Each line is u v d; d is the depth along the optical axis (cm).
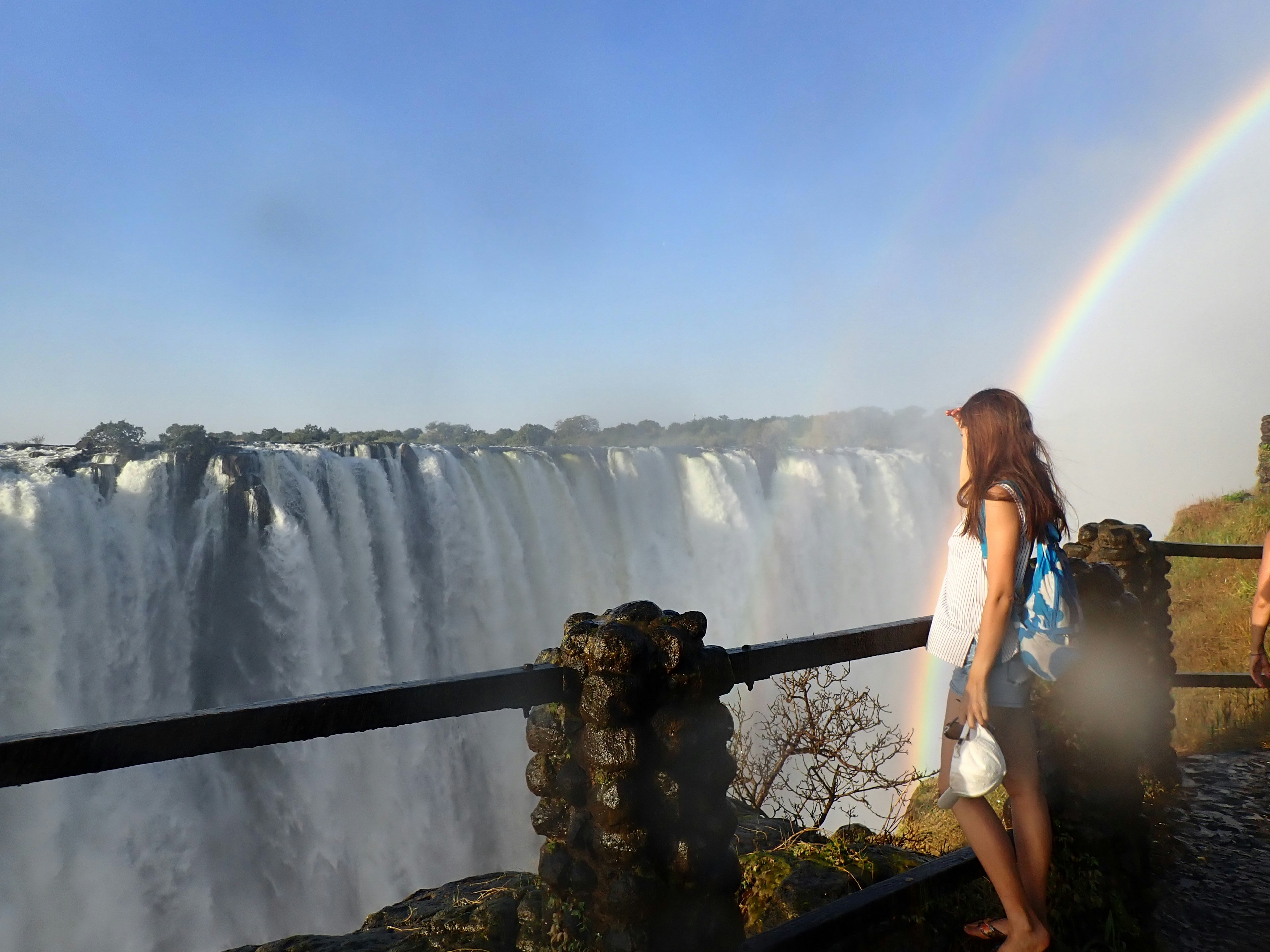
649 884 171
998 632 214
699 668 181
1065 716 284
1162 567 379
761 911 284
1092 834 276
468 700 161
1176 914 285
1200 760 447
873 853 318
